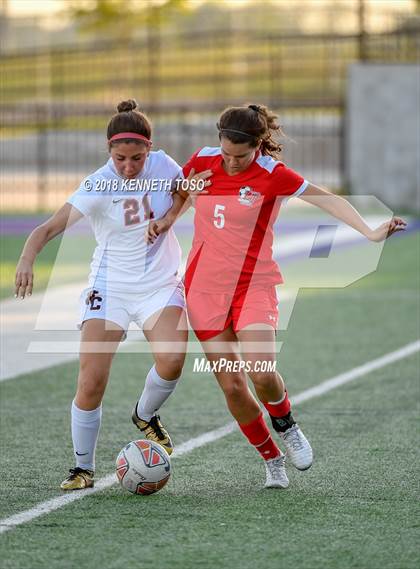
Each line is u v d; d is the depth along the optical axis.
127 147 21.31
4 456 25.56
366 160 90.88
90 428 22.59
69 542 19.42
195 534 19.86
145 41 126.38
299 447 22.70
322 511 21.27
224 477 23.84
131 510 21.33
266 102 105.06
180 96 147.38
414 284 55.16
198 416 29.86
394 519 20.75
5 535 19.83
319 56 120.56
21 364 36.31
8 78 144.50
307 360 37.31
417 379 34.47
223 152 21.31
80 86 130.25
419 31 97.44
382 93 90.06
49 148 128.50
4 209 95.19
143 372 35.50
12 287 52.66
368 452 26.08
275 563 18.38
